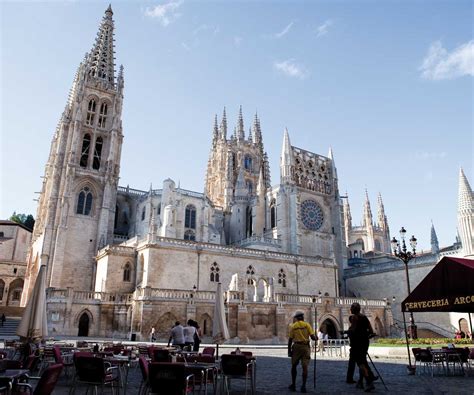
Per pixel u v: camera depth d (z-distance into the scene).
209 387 17.09
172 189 79.25
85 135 80.94
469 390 15.28
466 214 63.00
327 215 90.19
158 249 54.56
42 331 18.45
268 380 18.45
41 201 82.19
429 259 69.56
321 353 38.69
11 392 11.03
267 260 65.19
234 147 122.69
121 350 22.09
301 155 91.38
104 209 73.62
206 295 49.59
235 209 101.12
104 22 92.50
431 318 66.75
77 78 85.75
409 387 16.08
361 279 80.88
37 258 75.06
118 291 55.09
